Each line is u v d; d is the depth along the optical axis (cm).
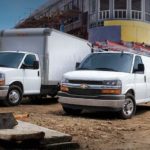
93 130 1096
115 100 1310
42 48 1839
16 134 806
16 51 1789
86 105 1334
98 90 1322
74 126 1142
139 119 1363
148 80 1532
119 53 1468
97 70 1412
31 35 1862
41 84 1828
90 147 907
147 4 4028
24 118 1255
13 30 1906
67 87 1370
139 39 3881
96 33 3888
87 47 2153
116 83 1320
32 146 836
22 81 1709
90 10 4122
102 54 1484
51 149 847
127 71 1402
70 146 877
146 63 1540
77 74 1372
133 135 1056
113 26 3819
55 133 891
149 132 1101
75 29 4500
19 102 1709
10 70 1656
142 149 903
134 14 3934
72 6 4553
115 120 1317
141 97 1477
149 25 3984
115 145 936
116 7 3916
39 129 918
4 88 1628
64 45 1950
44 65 1834
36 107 1683
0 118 893
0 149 810
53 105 1819
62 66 1938
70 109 1414
